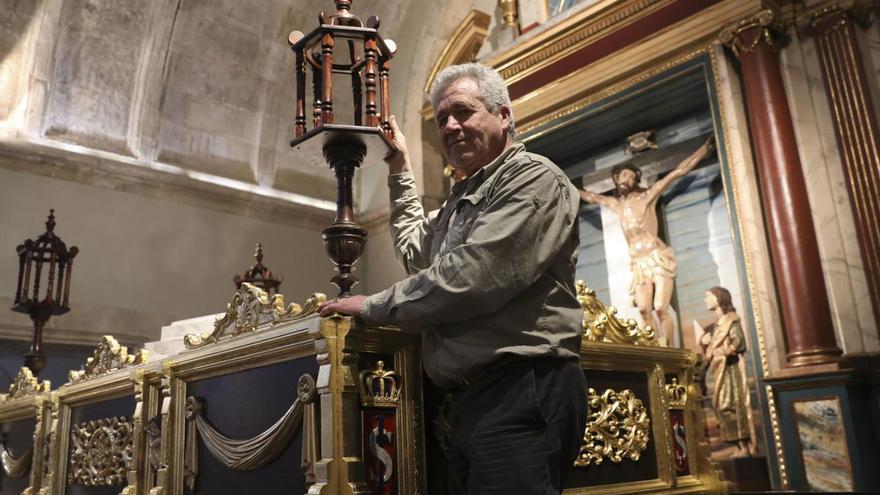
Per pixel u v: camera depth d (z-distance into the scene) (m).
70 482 3.24
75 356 7.52
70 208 7.18
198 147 8.38
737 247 5.41
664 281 6.47
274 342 2.10
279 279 6.15
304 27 8.87
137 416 2.72
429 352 1.91
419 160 8.62
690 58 6.00
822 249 5.08
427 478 2.05
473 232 1.77
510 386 1.77
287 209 8.81
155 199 7.81
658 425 2.82
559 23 6.65
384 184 9.25
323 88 2.24
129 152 7.84
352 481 1.85
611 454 2.60
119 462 2.92
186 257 7.88
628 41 6.36
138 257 7.52
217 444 2.27
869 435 4.63
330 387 1.87
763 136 5.34
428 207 8.52
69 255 5.54
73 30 7.45
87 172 7.34
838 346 4.87
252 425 2.21
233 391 2.31
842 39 5.30
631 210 6.79
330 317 1.91
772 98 5.35
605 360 2.68
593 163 7.45
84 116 7.59
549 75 6.93
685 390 3.04
